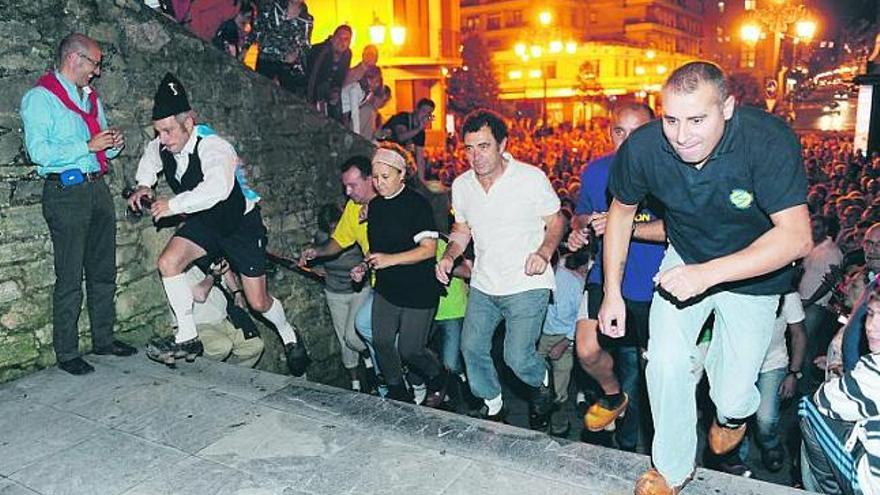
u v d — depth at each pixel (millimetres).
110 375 3854
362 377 6352
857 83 16688
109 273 4121
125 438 3133
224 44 7379
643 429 5051
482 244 3691
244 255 4266
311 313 6504
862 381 2277
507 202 3596
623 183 2285
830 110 56438
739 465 3586
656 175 2164
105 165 4004
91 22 4211
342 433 3111
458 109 39625
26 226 3896
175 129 3695
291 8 7410
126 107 4445
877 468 2168
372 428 3146
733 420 2590
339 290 5840
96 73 3869
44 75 3846
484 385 3910
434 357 4559
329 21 19016
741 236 2188
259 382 3699
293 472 2801
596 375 3514
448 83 39344
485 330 3775
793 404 5723
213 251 4094
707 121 1899
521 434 3021
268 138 5840
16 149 3832
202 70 5113
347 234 4992
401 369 4512
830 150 23219
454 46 23906
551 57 50688
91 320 4117
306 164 6301
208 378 3775
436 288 4238
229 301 4730
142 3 4574
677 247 2389
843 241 6949
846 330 2912
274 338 6090
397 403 3385
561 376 5230
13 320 3859
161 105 3668
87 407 3455
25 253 3898
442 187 9312
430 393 4809
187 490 2701
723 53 73188
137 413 3377
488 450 2904
